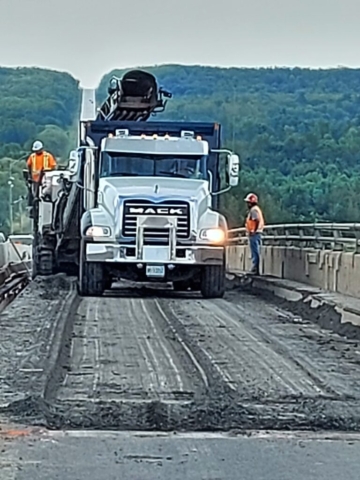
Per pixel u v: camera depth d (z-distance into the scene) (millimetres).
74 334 13961
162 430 8281
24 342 12930
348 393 9773
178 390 9734
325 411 8914
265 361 11781
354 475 6910
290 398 9469
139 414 8711
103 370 10867
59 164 30219
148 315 16703
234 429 8352
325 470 7035
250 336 14164
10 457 7297
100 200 20406
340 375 10906
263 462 7230
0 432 8070
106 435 8047
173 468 7027
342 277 19016
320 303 17438
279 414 8789
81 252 20484
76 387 9828
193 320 16031
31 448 7570
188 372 10820
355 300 17031
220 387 9922
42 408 8844
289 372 11016
